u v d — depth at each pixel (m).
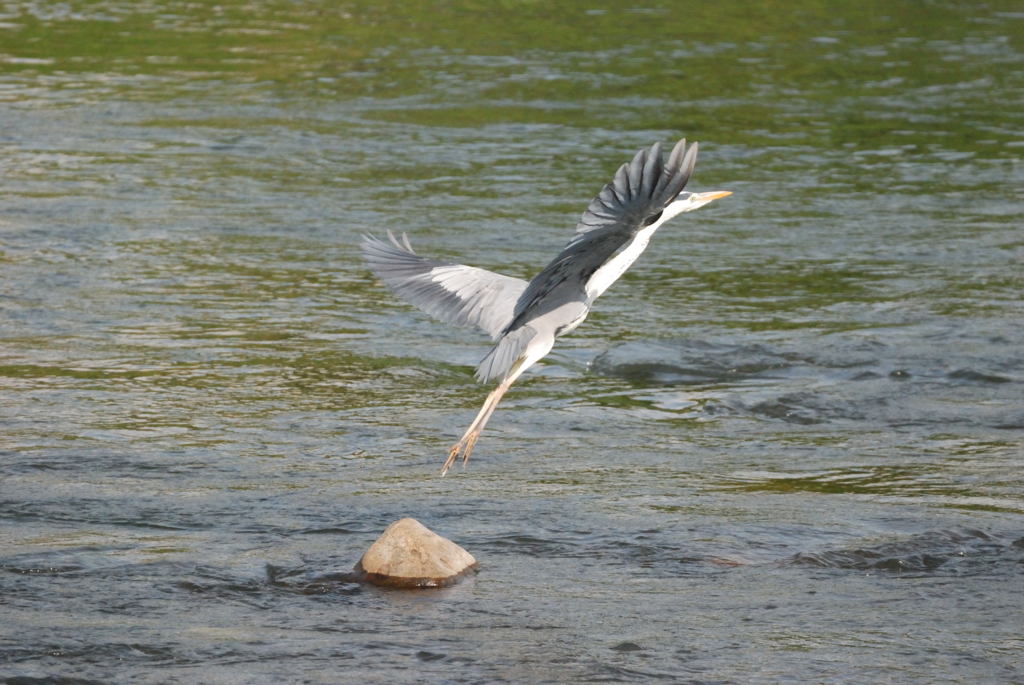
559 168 26.25
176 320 16.81
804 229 22.53
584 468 12.13
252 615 8.76
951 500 11.29
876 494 11.45
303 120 29.66
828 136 29.25
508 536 10.30
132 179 24.31
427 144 27.88
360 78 34.00
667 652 8.20
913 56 37.41
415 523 9.70
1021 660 8.14
